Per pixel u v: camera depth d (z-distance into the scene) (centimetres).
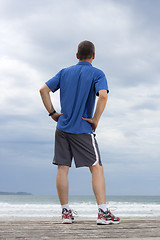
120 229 207
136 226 223
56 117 282
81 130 263
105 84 266
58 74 287
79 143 263
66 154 271
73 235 183
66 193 269
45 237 175
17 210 1919
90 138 263
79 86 270
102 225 233
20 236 178
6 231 197
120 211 1859
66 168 273
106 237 177
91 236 179
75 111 266
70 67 285
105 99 260
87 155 260
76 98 269
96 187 254
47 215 1295
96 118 263
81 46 283
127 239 170
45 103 282
